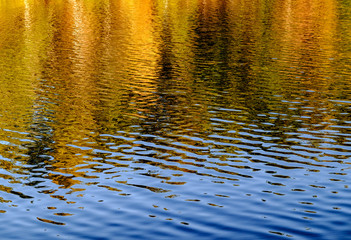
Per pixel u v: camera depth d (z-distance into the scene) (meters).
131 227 17.06
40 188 20.48
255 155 23.97
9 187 20.58
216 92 35.88
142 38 59.16
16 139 26.48
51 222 17.56
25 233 16.80
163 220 17.50
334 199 18.98
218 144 25.52
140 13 83.88
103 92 36.00
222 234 16.45
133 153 24.36
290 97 34.38
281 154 24.05
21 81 39.25
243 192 19.78
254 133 27.20
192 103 33.09
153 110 31.62
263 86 37.44
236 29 64.69
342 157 23.61
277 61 46.00
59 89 36.84
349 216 17.53
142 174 21.77
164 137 26.66
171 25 69.31
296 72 41.75
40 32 64.00
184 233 16.56
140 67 44.16
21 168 22.64
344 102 33.09
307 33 60.84
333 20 71.38
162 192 19.89
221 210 18.22
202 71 42.53
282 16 76.06
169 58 48.03
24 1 105.88
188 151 24.56
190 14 81.06
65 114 30.88
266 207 18.39
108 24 71.06
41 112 31.27
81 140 26.33
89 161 23.41
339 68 43.00
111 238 16.36
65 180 21.27
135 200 19.20
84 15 81.88
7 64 45.62
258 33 61.34
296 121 29.28
